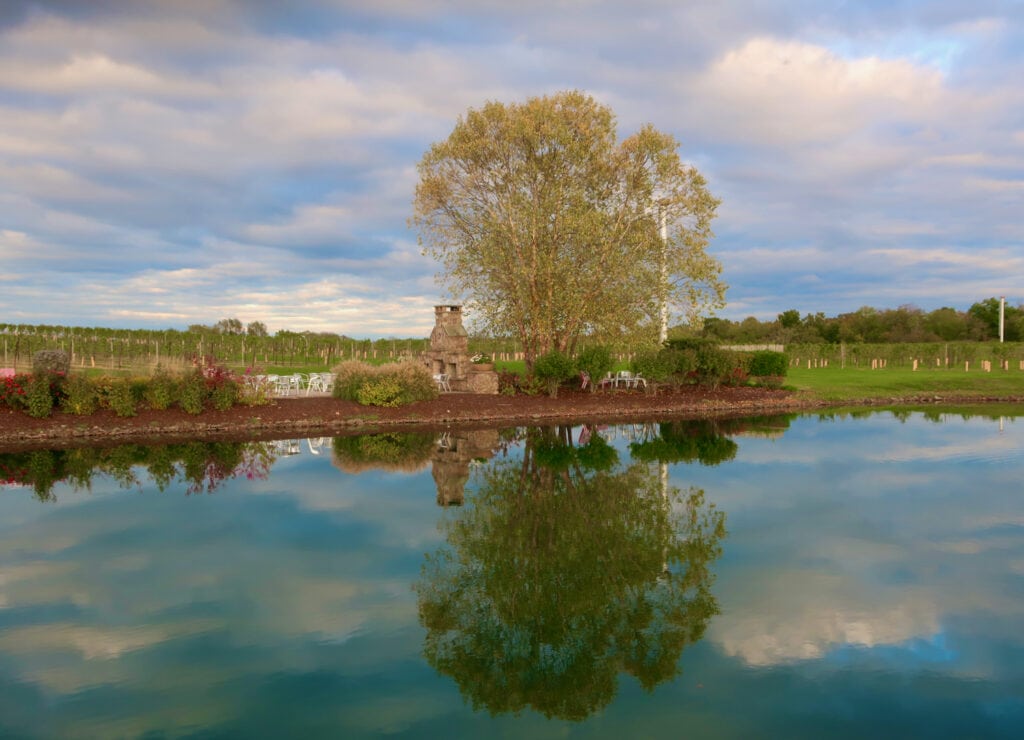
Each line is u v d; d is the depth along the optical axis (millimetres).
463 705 4195
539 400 21344
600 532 8023
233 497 9844
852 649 4938
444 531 8070
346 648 4992
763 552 7223
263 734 3861
